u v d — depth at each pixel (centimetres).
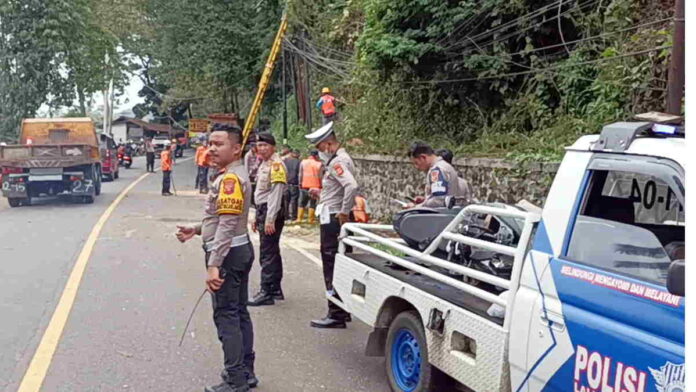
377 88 1616
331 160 681
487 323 388
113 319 701
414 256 494
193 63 3064
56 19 2950
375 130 1647
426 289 468
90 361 573
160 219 1573
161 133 7706
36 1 2914
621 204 349
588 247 335
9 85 2948
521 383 360
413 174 1345
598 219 336
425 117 1426
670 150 308
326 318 692
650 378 284
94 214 1638
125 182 2883
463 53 1208
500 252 403
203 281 891
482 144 1180
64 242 1195
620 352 299
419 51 1215
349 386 529
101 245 1164
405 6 1214
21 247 1138
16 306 745
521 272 371
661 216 351
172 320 701
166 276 917
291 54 2606
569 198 352
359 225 619
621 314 303
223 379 504
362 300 553
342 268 600
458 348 423
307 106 2434
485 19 1189
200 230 529
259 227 779
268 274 780
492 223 524
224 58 2972
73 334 647
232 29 2889
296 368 568
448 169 677
